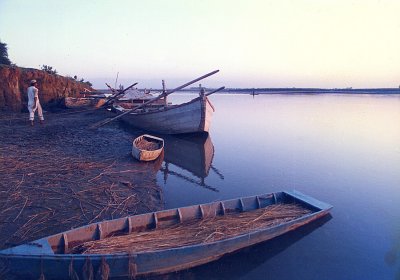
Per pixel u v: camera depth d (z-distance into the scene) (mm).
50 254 5570
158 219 7891
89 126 21250
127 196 9812
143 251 6168
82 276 5637
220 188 11859
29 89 19266
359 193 11680
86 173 11555
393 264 6992
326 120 35656
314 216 8594
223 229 7680
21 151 13695
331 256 7266
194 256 6484
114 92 30812
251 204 9312
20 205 8461
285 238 8016
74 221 7926
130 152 15203
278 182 12820
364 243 7867
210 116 20250
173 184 11969
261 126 30141
